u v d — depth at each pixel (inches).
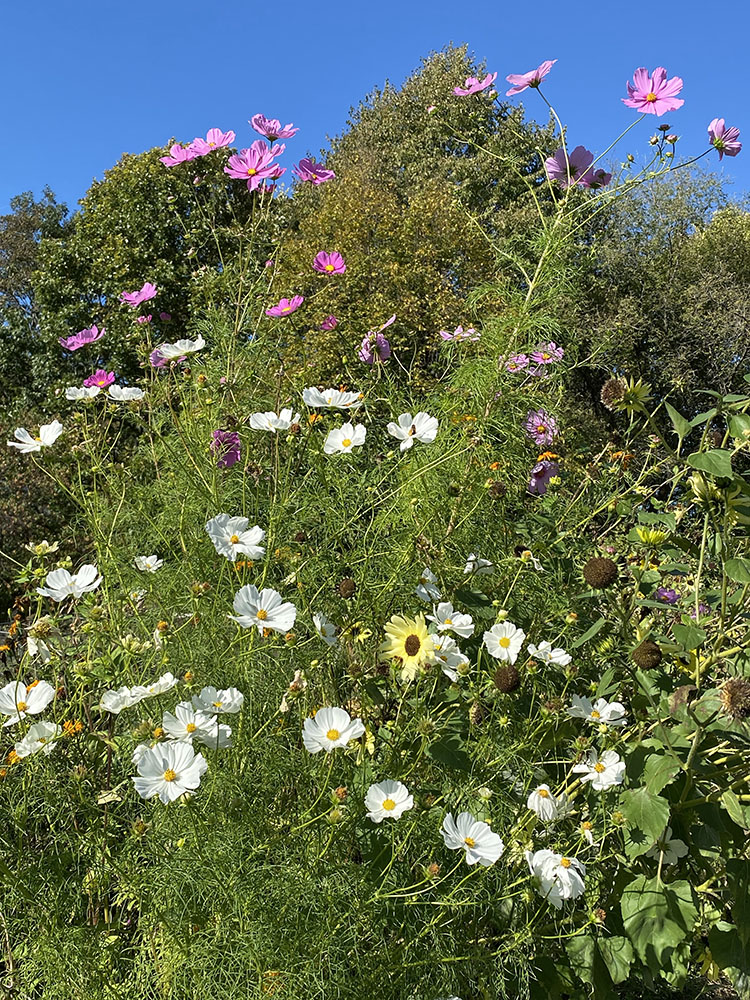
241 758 61.4
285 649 67.4
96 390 92.4
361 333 272.2
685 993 87.4
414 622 64.6
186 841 55.2
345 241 369.4
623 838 64.6
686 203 483.8
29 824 64.2
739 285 467.8
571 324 99.7
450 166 533.6
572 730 70.0
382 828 60.3
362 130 695.1
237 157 106.1
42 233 858.1
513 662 66.6
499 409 90.5
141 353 104.0
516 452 92.0
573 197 97.9
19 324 575.5
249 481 90.9
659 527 77.5
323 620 67.8
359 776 62.3
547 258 94.2
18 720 61.2
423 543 81.3
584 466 103.5
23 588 95.7
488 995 56.8
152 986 57.1
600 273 445.1
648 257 463.8
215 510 84.6
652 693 69.1
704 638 61.8
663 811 59.9
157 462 96.3
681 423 66.5
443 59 658.2
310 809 57.6
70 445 92.7
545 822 62.5
